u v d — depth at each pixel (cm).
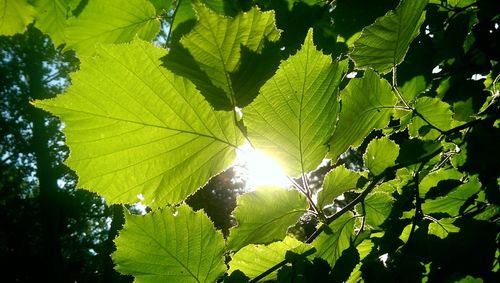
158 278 22
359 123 31
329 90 22
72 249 636
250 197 23
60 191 660
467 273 28
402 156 32
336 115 23
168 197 22
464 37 42
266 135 22
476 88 45
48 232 626
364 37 33
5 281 581
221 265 23
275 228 24
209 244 22
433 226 34
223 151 23
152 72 20
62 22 38
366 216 32
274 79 21
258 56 19
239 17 19
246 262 24
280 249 24
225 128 22
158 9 36
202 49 19
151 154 22
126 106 21
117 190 22
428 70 41
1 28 38
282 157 23
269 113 22
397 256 29
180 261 22
